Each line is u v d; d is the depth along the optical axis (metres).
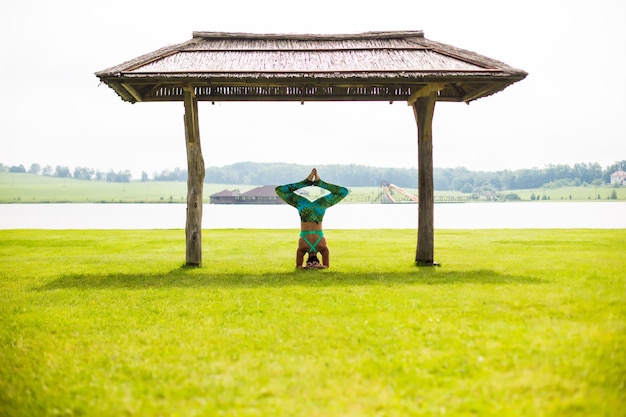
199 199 12.32
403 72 10.78
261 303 8.31
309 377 5.21
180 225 35.16
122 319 7.51
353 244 17.59
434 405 4.58
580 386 4.84
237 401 4.73
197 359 5.80
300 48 12.65
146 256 14.58
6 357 6.02
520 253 14.00
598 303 7.64
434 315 7.23
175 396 4.87
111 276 11.10
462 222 37.97
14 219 44.91
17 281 10.58
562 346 5.78
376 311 7.59
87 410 4.66
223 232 23.62
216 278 10.75
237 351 6.01
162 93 12.97
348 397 4.77
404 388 4.92
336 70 10.85
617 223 34.78
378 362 5.53
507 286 9.12
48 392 5.06
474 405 4.54
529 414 4.38
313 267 11.89
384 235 21.55
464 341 6.11
